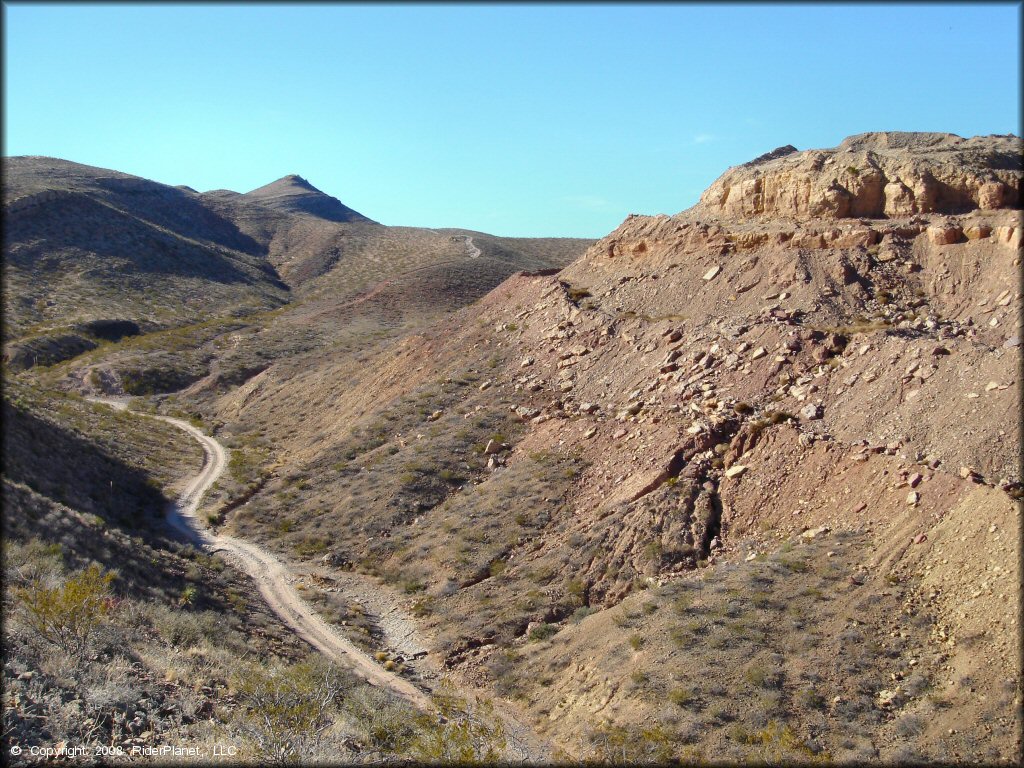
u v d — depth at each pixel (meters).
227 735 14.09
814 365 30.91
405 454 38.25
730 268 40.62
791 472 26.08
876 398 26.98
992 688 15.77
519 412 38.38
